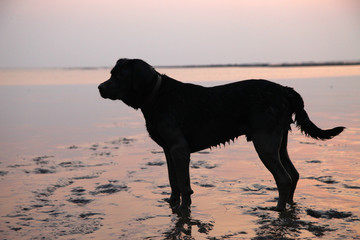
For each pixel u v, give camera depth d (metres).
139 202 4.21
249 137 4.14
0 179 4.63
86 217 4.02
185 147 4.10
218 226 3.88
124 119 8.78
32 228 3.90
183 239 3.76
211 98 4.13
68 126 7.71
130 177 4.64
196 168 4.83
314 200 4.15
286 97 4.11
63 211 4.09
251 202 4.17
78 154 5.34
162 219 3.98
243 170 4.74
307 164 4.80
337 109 8.98
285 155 4.17
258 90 4.09
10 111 10.50
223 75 27.31
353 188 4.30
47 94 16.34
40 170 4.83
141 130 7.07
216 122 4.12
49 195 4.34
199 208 4.11
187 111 4.12
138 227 3.90
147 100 4.14
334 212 3.98
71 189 4.43
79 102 12.94
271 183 4.46
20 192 4.37
